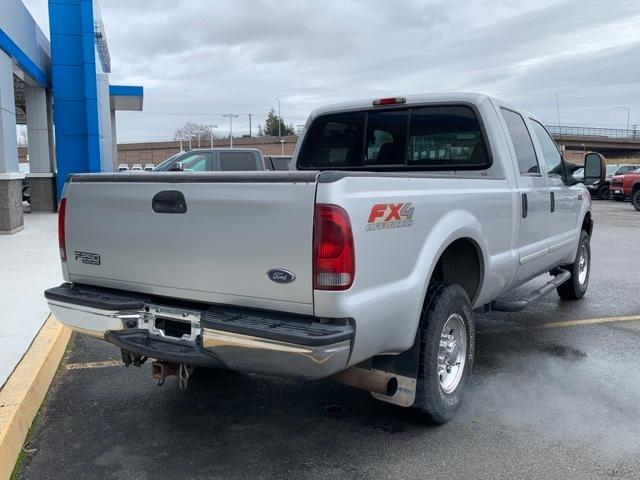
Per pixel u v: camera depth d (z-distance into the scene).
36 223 15.16
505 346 5.70
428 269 3.56
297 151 5.95
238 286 3.19
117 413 4.20
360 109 5.50
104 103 22.77
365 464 3.47
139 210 3.50
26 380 4.25
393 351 3.45
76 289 3.89
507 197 4.68
